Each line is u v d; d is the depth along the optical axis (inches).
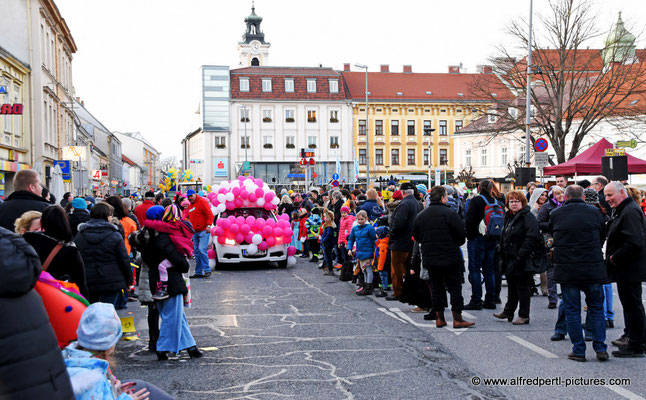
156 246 280.1
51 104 1467.8
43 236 227.6
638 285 282.4
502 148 2476.6
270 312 411.2
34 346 107.8
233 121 3038.9
